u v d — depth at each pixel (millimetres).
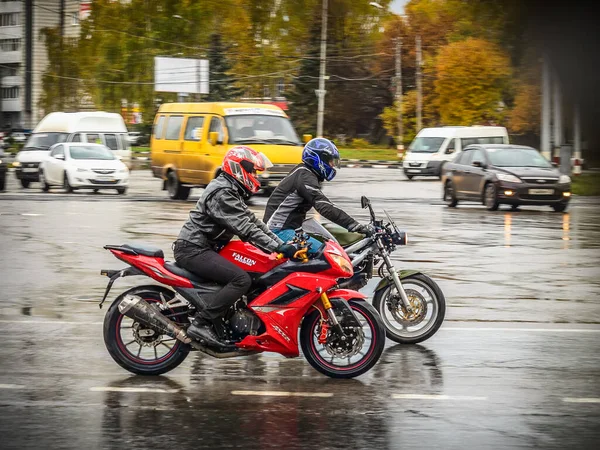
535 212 28859
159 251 8805
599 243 20266
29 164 40094
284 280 8656
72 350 9820
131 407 7676
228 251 8727
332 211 9734
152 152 34562
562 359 9547
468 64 65000
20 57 125375
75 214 26219
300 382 8586
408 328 10875
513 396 8078
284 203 9883
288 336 8688
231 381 8609
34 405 7719
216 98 85812
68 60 84562
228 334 8766
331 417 7398
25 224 23328
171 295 8938
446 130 48562
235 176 8664
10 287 14078
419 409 7656
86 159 36469
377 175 52500
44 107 85562
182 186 32625
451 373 8938
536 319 11758
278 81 86312
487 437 6855
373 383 8547
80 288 14016
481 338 10602
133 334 8773
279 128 31688
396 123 83000
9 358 9438
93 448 6551
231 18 80875
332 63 93312
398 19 90375
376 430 7035
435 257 17797
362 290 13797
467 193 30125
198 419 7324
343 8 85375
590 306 12664
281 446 6621
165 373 8891
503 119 65562
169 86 76375
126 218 25047
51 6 116000
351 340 8672
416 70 84688
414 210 29062
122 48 77938
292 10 83000
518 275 15523
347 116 96375
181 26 77875
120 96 78875
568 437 6863
